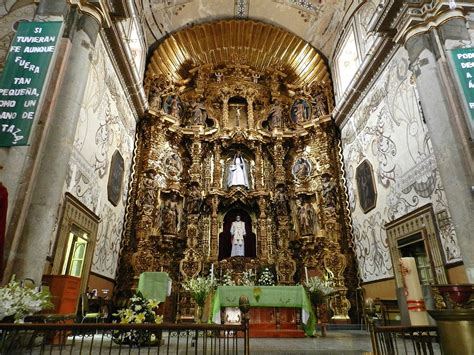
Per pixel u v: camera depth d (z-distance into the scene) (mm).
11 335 4062
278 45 15727
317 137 14102
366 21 11781
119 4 8477
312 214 12805
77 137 7480
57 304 5410
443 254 7145
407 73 8805
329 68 15406
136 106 12414
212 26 15078
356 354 4973
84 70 6992
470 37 7336
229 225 13719
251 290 7328
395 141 9328
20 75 6207
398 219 8898
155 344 5797
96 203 8805
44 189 5770
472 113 6348
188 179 13625
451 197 6301
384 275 9641
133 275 10641
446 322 3441
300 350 5129
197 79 15453
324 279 11117
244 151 14805
